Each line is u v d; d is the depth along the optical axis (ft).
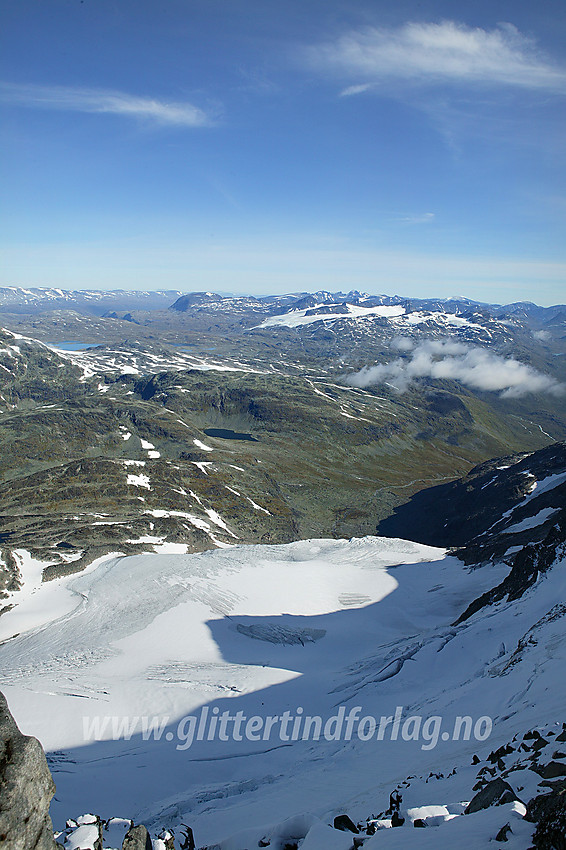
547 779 49.78
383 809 66.74
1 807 34.50
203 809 103.35
